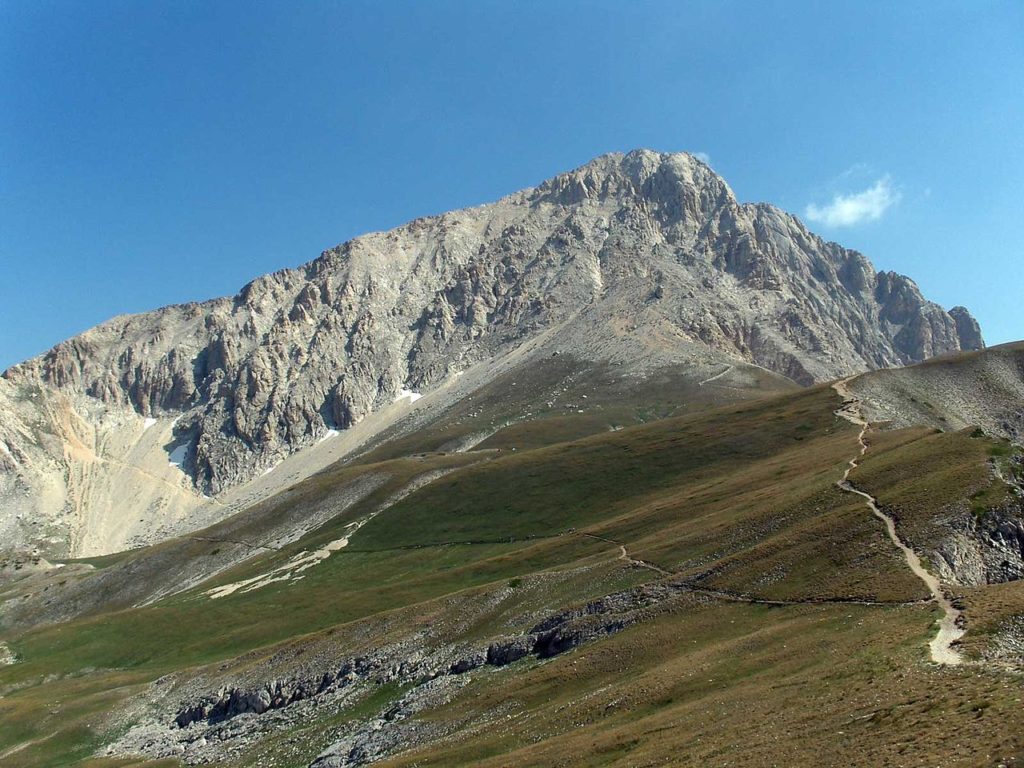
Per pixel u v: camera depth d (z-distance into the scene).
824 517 87.69
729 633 71.31
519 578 114.31
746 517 103.62
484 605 109.38
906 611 60.28
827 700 47.06
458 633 104.69
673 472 193.62
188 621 179.00
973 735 34.84
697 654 68.25
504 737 67.06
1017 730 33.62
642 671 70.69
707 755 45.16
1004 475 81.25
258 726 104.38
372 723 89.38
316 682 107.94
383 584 175.75
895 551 73.44
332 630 120.06
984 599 56.22
